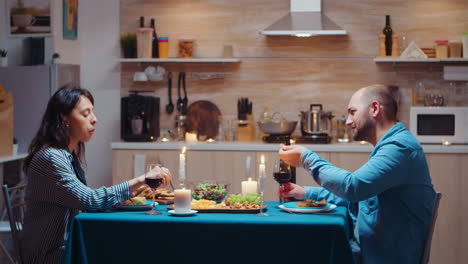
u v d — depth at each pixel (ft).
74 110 9.44
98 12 19.03
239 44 18.53
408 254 8.83
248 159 10.14
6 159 15.40
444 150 15.79
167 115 18.88
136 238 8.39
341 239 8.04
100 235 8.43
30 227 9.13
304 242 8.11
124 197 9.07
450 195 15.84
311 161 9.23
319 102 18.30
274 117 18.44
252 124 18.20
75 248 8.42
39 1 17.94
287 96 18.42
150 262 8.40
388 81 18.02
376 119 9.37
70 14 18.45
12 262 12.14
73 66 18.25
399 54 17.87
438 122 16.46
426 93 17.79
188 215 8.57
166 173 9.25
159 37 18.25
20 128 17.37
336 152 16.22
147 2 18.86
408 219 8.87
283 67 18.40
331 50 18.20
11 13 18.16
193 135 17.72
